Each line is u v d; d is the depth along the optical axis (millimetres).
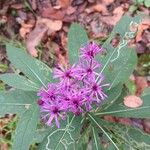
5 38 279
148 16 275
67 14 289
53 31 281
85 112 175
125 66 181
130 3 288
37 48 272
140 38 265
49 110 159
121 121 236
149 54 262
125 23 194
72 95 157
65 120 172
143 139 184
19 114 181
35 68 188
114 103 181
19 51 191
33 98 181
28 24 286
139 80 251
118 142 183
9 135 236
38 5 294
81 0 293
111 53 185
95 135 181
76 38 195
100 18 286
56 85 161
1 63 268
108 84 164
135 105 179
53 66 265
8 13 291
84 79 161
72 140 168
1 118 240
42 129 193
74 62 189
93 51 165
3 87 247
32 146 224
